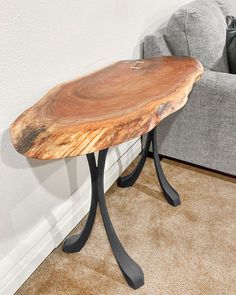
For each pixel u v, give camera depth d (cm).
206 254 120
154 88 90
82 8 110
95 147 66
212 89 134
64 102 88
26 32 89
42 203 115
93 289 110
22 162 100
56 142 67
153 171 169
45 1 93
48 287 112
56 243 126
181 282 111
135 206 146
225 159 149
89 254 124
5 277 104
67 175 124
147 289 109
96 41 123
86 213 143
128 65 119
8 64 87
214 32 142
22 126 78
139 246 125
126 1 136
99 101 85
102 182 100
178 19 137
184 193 152
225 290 107
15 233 106
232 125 137
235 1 200
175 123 154
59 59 105
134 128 70
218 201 146
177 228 133
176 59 121
